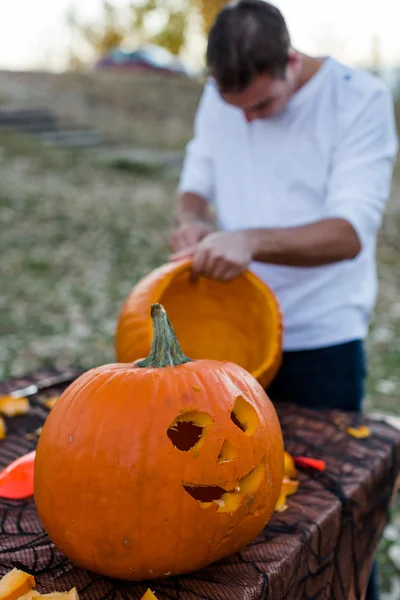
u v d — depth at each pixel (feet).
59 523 3.60
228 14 5.61
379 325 21.86
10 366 16.05
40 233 28.04
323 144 6.50
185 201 7.55
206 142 7.45
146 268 25.63
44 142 45.29
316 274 6.80
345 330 6.93
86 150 45.32
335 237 5.90
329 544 4.46
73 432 3.61
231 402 3.71
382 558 9.67
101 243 27.86
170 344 3.94
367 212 6.12
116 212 32.37
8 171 36.94
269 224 6.88
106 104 59.77
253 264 7.01
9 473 4.65
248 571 3.70
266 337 5.73
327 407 7.04
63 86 61.87
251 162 6.88
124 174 41.09
